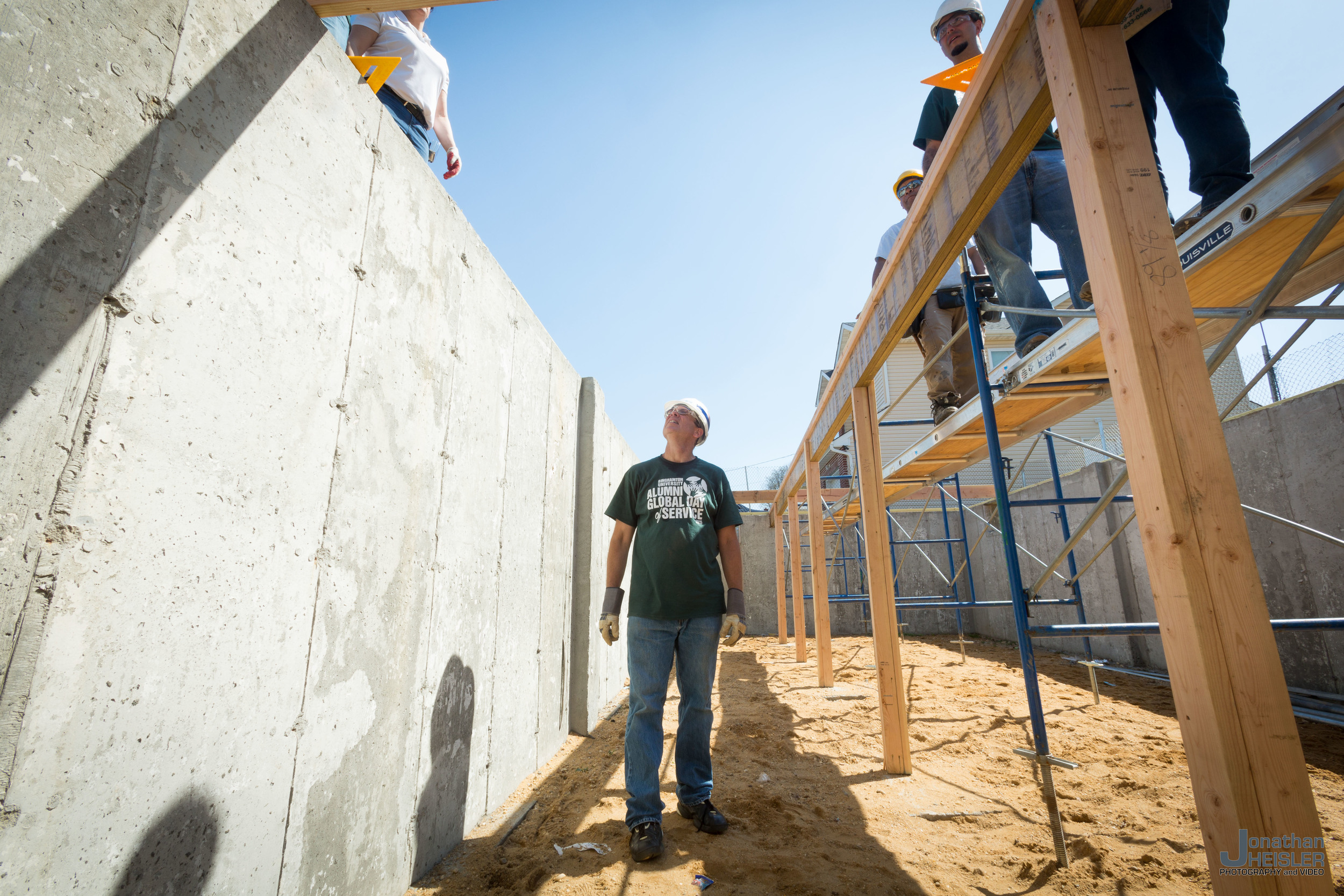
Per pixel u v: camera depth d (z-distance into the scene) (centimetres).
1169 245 126
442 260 241
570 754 365
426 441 223
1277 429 477
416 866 207
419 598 215
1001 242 302
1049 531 800
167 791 117
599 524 489
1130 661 646
